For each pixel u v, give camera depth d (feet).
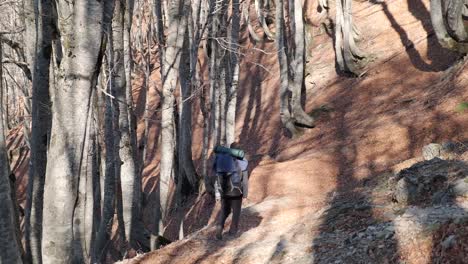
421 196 24.04
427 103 49.16
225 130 59.31
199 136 86.84
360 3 92.02
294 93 64.23
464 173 23.53
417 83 59.21
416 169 27.53
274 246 24.80
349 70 71.20
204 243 27.73
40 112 22.99
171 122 40.55
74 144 12.90
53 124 13.01
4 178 11.98
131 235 41.24
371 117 55.77
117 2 39.22
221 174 26.78
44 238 12.98
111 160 39.88
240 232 29.07
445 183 23.48
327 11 92.63
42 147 23.21
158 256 26.73
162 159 40.81
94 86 13.23
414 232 19.65
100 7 12.79
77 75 12.76
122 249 44.01
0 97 12.25
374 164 41.93
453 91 47.11
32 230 23.59
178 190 55.77
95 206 42.88
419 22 73.56
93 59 12.88
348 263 19.95
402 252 18.92
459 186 22.17
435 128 42.50
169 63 39.45
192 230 50.52
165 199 41.16
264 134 73.87
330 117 63.67
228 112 55.98
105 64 46.57
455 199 21.66
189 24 57.47
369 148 45.70
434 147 35.22
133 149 46.44
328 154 47.55
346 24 71.67
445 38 54.70
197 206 55.67
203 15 65.41
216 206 50.19
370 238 21.29
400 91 59.72
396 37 73.46
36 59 23.18
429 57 62.80
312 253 22.31
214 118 62.44
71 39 12.75
